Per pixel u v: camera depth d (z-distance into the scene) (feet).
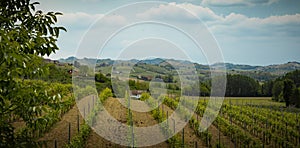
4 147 10.85
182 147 30.42
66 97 55.72
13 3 12.10
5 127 11.16
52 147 27.94
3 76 10.44
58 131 35.35
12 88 10.69
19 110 11.19
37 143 12.43
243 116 47.96
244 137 33.83
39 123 11.48
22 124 33.88
